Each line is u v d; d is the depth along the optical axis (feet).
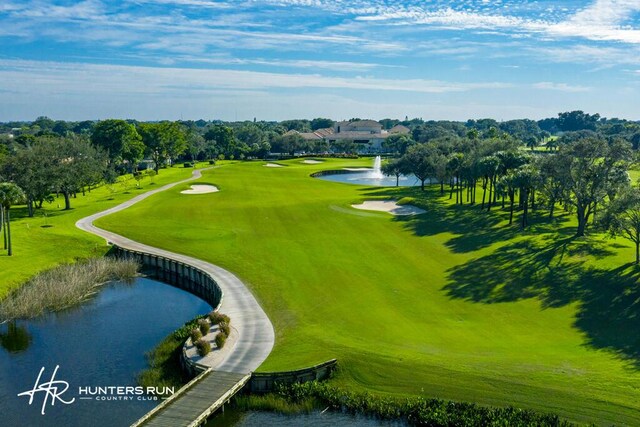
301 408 104.58
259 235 234.17
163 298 177.27
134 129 480.64
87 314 161.17
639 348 119.03
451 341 126.82
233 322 139.44
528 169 245.04
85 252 212.84
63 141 309.63
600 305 145.48
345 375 113.19
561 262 180.45
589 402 97.76
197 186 386.11
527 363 113.50
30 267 191.21
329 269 185.06
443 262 193.06
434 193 365.81
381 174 544.21
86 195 352.90
